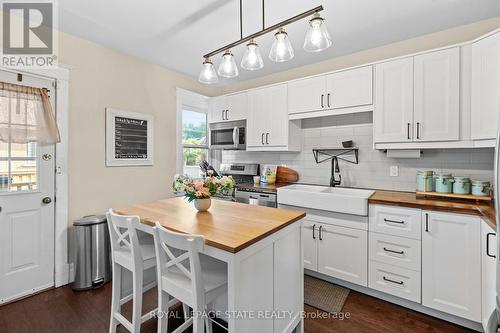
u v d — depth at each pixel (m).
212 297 1.31
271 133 3.24
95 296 2.27
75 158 2.54
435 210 1.89
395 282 2.08
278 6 2.00
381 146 2.43
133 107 3.04
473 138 1.95
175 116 3.56
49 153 2.38
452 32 2.33
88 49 2.62
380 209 2.14
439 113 2.12
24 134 2.20
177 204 2.12
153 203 2.16
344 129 3.00
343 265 2.35
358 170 2.90
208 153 4.22
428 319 1.93
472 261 1.75
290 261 1.64
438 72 2.12
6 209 2.15
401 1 1.93
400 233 2.05
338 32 2.40
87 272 2.38
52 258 2.40
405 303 2.09
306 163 3.30
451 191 2.13
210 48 2.78
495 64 1.79
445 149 2.38
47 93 2.34
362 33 2.42
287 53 1.58
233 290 1.16
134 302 1.57
